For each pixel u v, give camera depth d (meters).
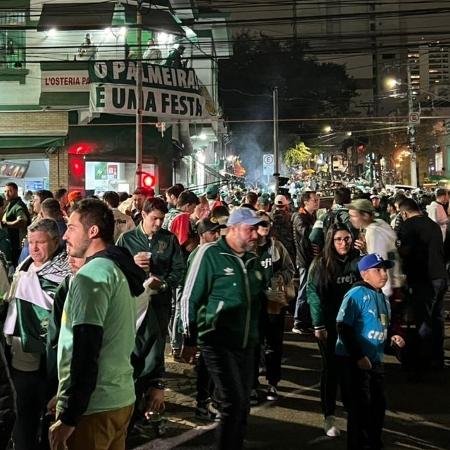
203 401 6.47
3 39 21.52
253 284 4.79
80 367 3.07
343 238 5.89
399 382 7.77
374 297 5.14
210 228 7.06
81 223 3.45
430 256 7.95
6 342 4.45
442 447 5.78
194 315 4.80
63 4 21.33
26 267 4.62
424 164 67.38
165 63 22.00
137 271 3.44
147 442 5.86
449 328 10.63
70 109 21.33
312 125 63.28
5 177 22.11
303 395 7.27
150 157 22.95
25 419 4.41
